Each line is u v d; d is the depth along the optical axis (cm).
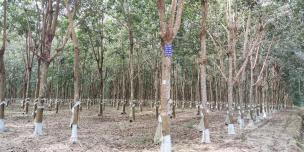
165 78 1252
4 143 1545
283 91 6681
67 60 4294
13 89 6456
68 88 5791
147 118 3102
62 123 2509
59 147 1468
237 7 2519
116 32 3512
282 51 3706
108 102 6334
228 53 2234
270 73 4594
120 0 2842
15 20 2881
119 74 5534
